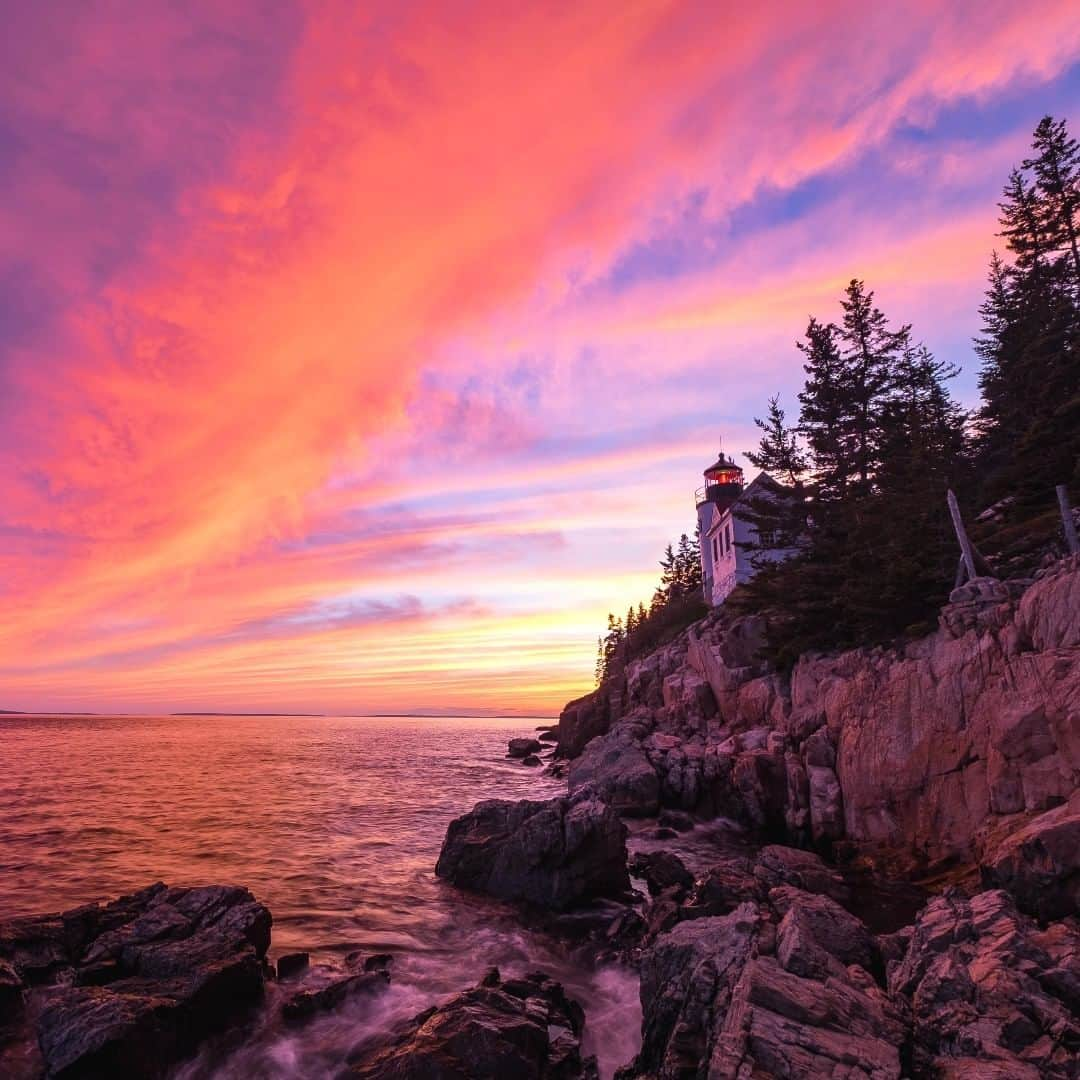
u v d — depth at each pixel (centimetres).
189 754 7762
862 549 3272
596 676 13888
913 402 4725
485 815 2372
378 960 1566
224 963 1289
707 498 6875
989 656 2016
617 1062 1175
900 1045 902
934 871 1988
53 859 2425
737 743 3306
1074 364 3344
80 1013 1086
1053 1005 889
